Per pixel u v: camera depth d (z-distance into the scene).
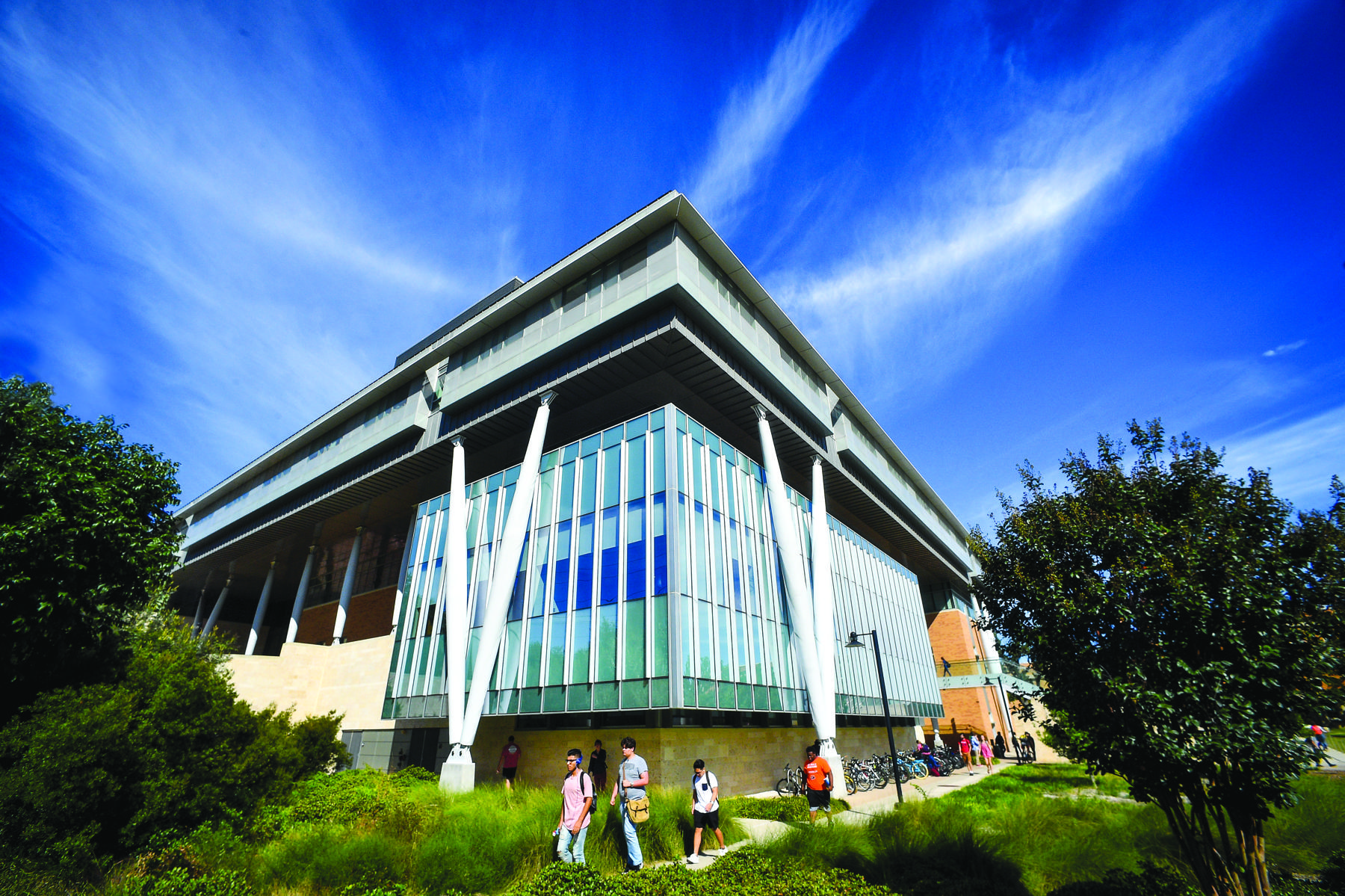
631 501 19.88
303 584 40.84
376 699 26.72
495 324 28.14
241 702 13.36
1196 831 5.62
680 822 10.88
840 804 14.93
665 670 16.55
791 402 28.31
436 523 27.44
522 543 22.03
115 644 14.11
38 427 12.46
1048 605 6.36
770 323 27.86
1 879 7.55
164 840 9.49
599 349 23.47
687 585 18.17
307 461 37.75
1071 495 7.02
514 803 12.94
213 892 7.61
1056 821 10.49
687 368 23.41
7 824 8.26
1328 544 5.44
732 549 21.28
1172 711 5.36
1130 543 6.11
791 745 22.61
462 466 27.41
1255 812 5.32
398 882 8.07
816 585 24.20
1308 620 5.34
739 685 18.86
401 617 26.38
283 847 9.03
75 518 12.02
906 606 34.94
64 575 11.80
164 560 14.16
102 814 9.30
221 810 10.79
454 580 23.42
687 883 7.43
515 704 19.72
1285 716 5.31
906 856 8.84
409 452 30.14
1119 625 5.96
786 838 9.67
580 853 8.62
